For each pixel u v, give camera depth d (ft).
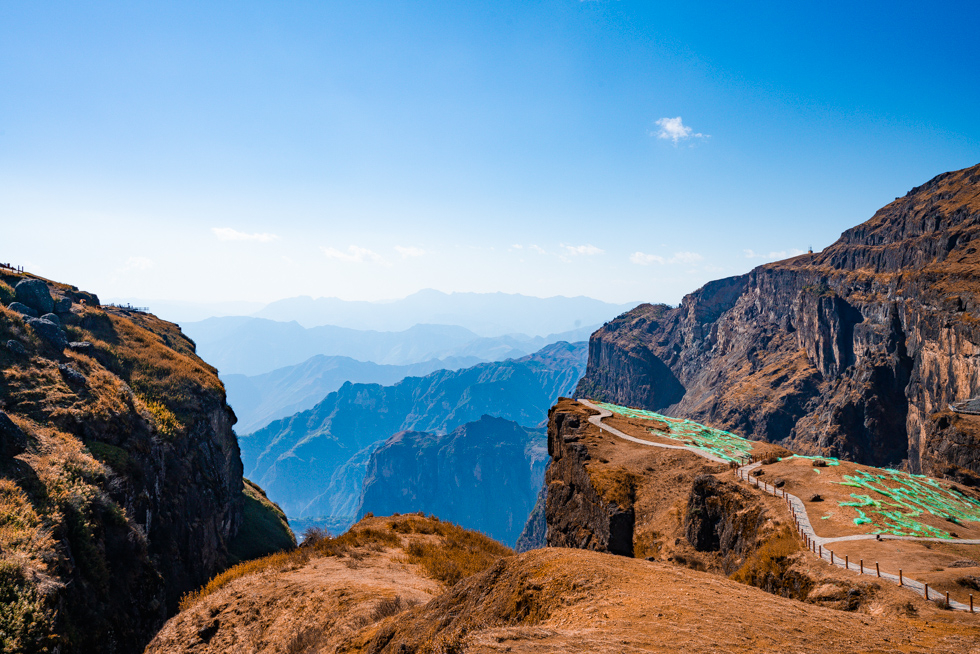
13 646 78.84
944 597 60.64
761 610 42.34
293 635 69.51
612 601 41.63
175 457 192.95
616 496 158.20
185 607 92.22
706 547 121.60
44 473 120.57
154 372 224.53
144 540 135.03
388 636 53.11
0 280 226.99
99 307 296.51
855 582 66.85
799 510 102.63
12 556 91.09
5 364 158.51
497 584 50.08
